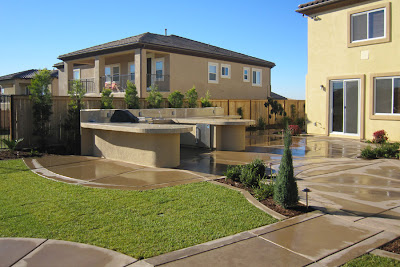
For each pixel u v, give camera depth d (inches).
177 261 154.4
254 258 158.4
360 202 243.1
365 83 593.9
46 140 487.5
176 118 571.8
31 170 343.0
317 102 676.1
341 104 636.7
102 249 164.9
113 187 276.4
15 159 403.2
